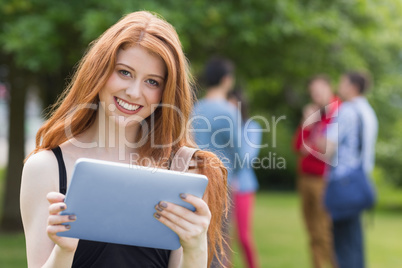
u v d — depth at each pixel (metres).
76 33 8.55
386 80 15.39
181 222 2.38
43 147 2.63
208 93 6.05
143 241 2.45
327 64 10.77
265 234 12.23
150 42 2.55
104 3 7.87
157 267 2.65
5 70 11.77
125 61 2.57
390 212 17.14
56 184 2.55
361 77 7.13
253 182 6.72
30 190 2.52
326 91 7.85
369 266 9.08
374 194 6.92
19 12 8.48
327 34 9.64
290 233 12.45
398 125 17.86
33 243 2.47
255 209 17.05
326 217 7.88
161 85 2.65
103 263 2.54
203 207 2.38
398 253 10.26
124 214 2.33
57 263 2.30
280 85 12.18
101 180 2.22
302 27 8.80
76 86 2.67
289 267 8.82
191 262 2.46
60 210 2.20
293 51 10.26
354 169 6.88
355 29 10.16
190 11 8.30
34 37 7.90
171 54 2.61
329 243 7.88
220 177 2.86
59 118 2.69
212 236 2.85
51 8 8.31
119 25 2.62
